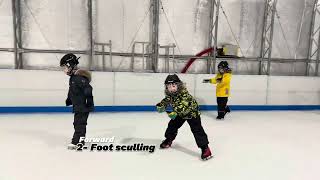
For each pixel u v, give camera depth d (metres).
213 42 7.64
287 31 8.00
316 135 5.02
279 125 5.80
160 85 6.93
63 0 6.63
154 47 7.18
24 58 6.62
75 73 3.56
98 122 5.59
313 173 3.20
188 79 7.07
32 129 4.86
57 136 4.43
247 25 7.73
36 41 6.64
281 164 3.46
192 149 3.92
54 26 6.68
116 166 3.21
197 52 7.56
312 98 7.98
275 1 7.56
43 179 2.81
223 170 3.20
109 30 6.94
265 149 4.07
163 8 7.19
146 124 5.51
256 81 7.52
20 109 6.25
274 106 7.74
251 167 3.32
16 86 6.16
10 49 6.47
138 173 3.03
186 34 7.42
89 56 6.92
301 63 8.24
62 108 6.49
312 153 3.94
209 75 7.21
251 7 7.68
